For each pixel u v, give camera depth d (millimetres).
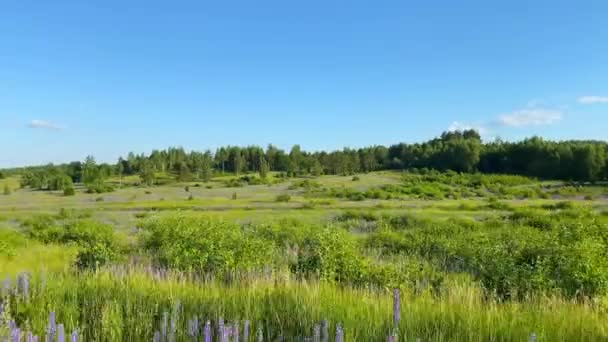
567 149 141500
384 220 38719
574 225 17344
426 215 48188
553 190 107438
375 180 141000
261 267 10992
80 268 11680
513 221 36969
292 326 5598
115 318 5469
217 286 8438
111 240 18859
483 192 109938
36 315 5949
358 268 10766
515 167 158250
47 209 70375
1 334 4840
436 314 6223
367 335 5094
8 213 61781
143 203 78562
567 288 9578
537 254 12445
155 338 4832
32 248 18250
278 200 82250
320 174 173625
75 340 4484
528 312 6582
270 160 196000
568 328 5742
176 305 5570
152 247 14828
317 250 11516
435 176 146625
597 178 132875
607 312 7703
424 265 12945
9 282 7316
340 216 48531
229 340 4879
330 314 5766
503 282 10055
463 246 17484
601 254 11492
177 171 170875
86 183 146500
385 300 7352
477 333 5359
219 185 137625
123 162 194750
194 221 14688
